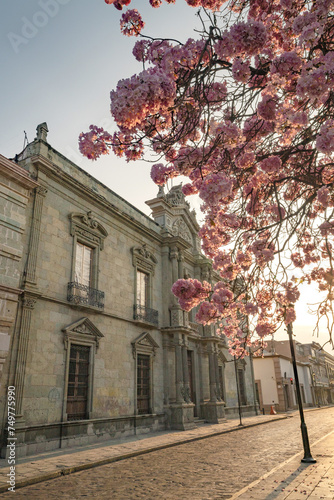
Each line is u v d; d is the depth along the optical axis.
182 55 3.71
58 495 7.42
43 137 14.98
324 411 40.00
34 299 12.78
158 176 5.18
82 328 14.94
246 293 5.51
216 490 7.45
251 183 4.94
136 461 11.21
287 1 3.67
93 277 16.47
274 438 16.17
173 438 15.84
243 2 4.00
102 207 17.70
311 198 4.34
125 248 19.20
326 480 7.43
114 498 7.11
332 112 3.78
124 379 17.11
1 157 12.24
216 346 26.09
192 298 5.84
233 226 4.97
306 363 52.91
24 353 12.06
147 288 20.86
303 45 3.48
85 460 10.77
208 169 4.67
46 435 12.49
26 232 13.27
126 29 4.26
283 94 3.88
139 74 3.04
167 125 4.14
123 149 4.43
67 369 13.79
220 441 15.61
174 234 24.44
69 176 15.42
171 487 7.85
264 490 6.83
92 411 14.76
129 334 18.16
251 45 3.25
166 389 20.28
